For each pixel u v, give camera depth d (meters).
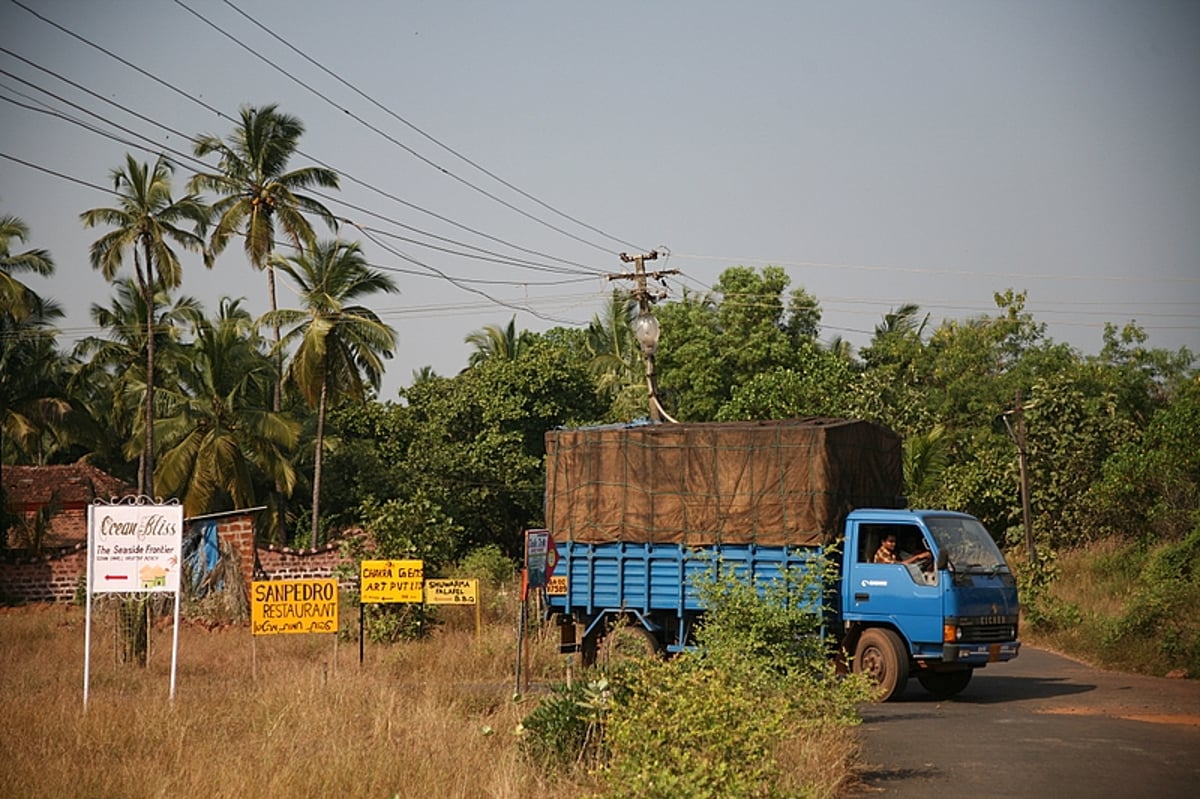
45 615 31.02
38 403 45.28
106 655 21.12
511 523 48.97
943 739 13.36
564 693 11.62
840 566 17.73
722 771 8.47
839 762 10.87
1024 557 33.53
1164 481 33.09
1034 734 13.68
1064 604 27.52
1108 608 27.53
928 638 16.80
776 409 41.41
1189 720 14.81
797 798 8.88
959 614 16.75
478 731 11.77
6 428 44.47
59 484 46.28
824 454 17.72
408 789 9.59
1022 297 48.84
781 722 10.76
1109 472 34.03
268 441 44.41
